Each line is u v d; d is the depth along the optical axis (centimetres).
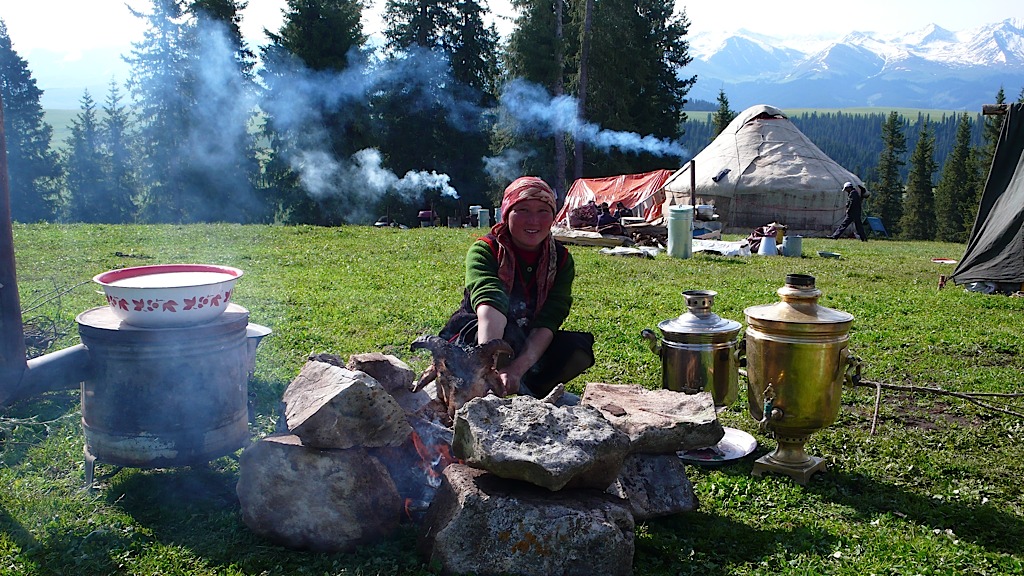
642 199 2375
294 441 368
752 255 1825
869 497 444
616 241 1867
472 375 418
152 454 404
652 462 419
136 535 370
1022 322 984
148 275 432
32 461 461
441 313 915
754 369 471
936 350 812
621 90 4488
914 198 7500
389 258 1457
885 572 354
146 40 4638
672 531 392
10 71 6381
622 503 359
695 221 2425
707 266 1526
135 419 402
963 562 366
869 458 507
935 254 1994
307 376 397
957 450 531
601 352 755
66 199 5491
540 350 454
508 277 455
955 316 1014
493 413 360
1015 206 1253
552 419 359
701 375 518
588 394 476
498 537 335
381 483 372
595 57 4444
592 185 2489
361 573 338
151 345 395
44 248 1391
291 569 344
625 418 427
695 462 486
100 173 5516
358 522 359
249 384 587
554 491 348
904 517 418
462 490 346
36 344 638
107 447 407
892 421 589
